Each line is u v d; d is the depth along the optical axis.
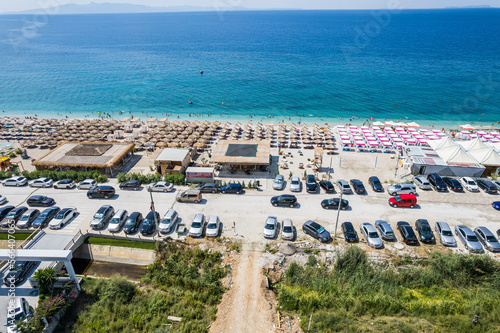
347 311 26.67
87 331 25.19
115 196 45.12
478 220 38.84
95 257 35.47
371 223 38.50
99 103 104.88
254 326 25.44
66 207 42.03
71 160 52.66
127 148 57.88
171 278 31.25
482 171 49.09
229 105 101.69
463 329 24.27
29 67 160.38
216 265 32.72
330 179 50.03
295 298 27.59
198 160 58.78
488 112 95.25
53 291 28.14
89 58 183.50
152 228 36.56
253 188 47.44
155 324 25.67
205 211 41.31
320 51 199.88
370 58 175.75
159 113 95.19
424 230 35.59
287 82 127.69
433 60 168.50
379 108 99.00
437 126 84.69
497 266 30.11
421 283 29.97
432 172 50.75
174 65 161.75
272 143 67.56
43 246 34.00
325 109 97.94
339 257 31.92
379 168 54.16
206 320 26.31
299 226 38.09
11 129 74.94
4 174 49.88
